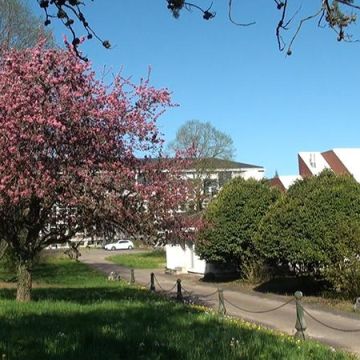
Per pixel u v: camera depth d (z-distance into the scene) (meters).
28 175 13.28
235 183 26.94
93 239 16.27
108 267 42.56
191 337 8.91
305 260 19.08
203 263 31.77
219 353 7.83
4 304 13.77
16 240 15.70
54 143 13.71
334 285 18.64
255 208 25.89
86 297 17.62
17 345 8.15
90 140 14.24
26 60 14.41
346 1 3.19
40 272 34.44
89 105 14.22
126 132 14.80
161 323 10.59
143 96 15.34
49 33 26.62
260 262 25.06
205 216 26.58
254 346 8.32
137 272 37.41
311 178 20.80
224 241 25.95
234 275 29.81
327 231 18.61
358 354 10.09
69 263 44.06
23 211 15.16
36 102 13.59
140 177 15.37
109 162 14.38
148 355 7.62
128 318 11.16
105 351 7.71
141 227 14.95
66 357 7.41
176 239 16.06
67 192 13.75
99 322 10.49
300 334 10.70
